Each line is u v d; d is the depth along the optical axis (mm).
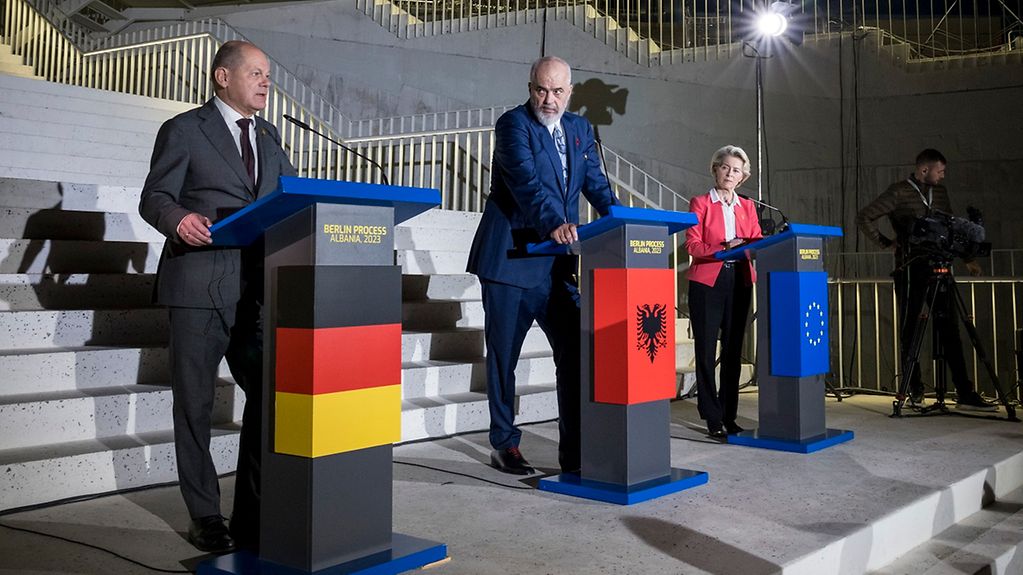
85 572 2092
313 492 1979
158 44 9680
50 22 10148
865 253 7680
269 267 2096
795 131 8133
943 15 8500
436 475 3240
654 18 9477
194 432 2357
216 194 2398
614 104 8797
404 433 3877
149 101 7672
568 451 3266
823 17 8625
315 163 8680
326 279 1987
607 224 2877
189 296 2334
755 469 3387
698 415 4824
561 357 3291
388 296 2135
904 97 7801
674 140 8531
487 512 2715
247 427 2346
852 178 7965
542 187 3178
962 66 7605
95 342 3600
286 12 10344
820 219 8055
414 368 4223
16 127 6117
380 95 9727
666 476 3094
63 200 4383
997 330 7469
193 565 2154
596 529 2523
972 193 7605
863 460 3566
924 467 3432
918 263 4973
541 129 3232
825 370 4004
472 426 4168
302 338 1989
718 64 8344
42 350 3338
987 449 3811
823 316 3996
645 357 2965
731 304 4090
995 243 7496
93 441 3072
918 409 4914
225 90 2469
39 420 2994
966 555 2779
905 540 2803
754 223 4230
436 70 9438
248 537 2307
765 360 3951
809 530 2520
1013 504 3438
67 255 3982
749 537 2445
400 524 2568
